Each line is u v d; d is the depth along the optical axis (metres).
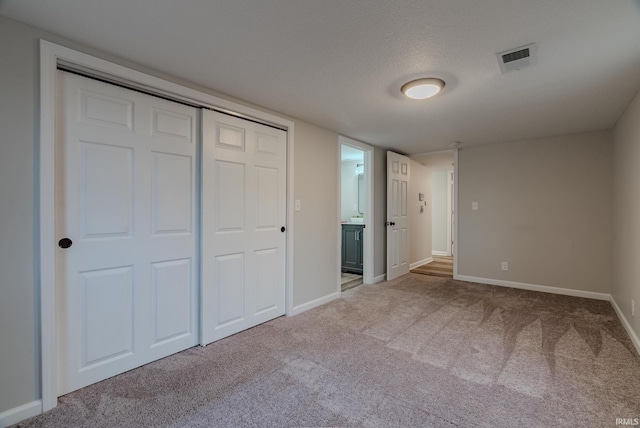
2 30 1.53
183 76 2.19
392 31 1.65
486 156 4.46
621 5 1.42
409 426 1.53
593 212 3.70
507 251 4.30
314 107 2.81
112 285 1.97
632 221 2.56
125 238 2.02
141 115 2.08
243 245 2.70
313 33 1.67
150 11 1.48
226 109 2.54
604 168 3.62
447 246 7.32
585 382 1.90
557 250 3.94
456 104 2.73
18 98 1.58
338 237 3.77
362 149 4.30
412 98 2.54
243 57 1.93
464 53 1.86
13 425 1.54
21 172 1.59
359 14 1.50
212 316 2.48
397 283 4.49
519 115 3.04
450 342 2.48
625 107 2.78
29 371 1.62
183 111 2.31
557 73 2.11
